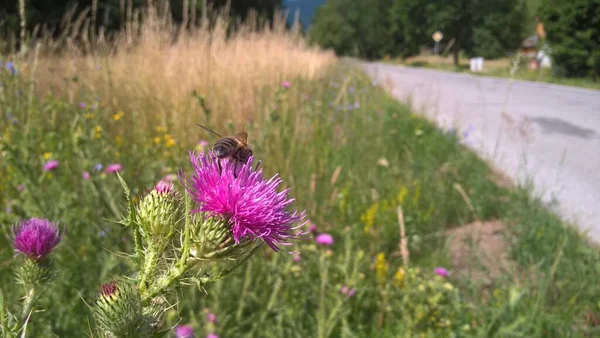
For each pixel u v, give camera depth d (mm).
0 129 436
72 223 347
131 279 136
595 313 369
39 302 262
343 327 302
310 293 354
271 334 307
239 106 591
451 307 344
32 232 183
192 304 315
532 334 338
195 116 573
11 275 281
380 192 553
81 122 437
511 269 428
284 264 348
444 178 616
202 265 142
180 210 143
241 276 347
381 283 362
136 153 460
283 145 554
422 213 518
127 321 128
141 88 606
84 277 308
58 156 403
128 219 138
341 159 635
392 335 325
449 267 428
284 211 149
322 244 359
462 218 542
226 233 139
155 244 138
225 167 148
